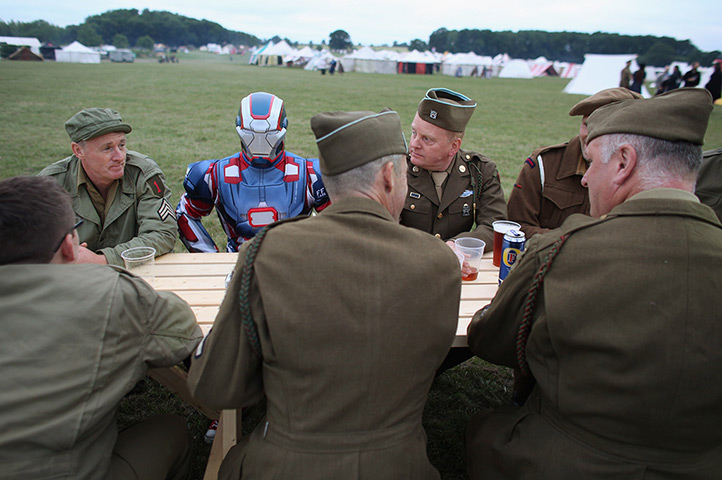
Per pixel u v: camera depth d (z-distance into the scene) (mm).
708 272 1054
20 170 6398
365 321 1068
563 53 149125
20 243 1148
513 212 2676
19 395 1070
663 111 1150
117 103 14297
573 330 1138
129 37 150750
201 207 2566
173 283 1881
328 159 1206
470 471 1521
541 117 15609
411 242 1150
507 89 31125
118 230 2389
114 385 1194
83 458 1173
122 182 2322
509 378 2781
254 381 1214
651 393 1074
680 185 1162
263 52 58281
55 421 1099
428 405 2531
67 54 53531
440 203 2559
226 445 1698
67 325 1117
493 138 10859
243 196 2461
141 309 1260
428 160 2441
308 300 1059
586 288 1119
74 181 2299
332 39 157375
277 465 1108
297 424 1108
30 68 32312
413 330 1104
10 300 1111
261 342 1104
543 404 1334
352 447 1097
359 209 1173
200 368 1156
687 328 1043
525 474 1284
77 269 1203
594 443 1182
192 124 10922
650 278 1067
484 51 147625
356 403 1090
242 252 1148
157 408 2420
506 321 1369
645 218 1124
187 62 69500
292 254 1079
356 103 17156
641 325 1066
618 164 1214
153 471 1424
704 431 1104
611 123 1215
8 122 9984
